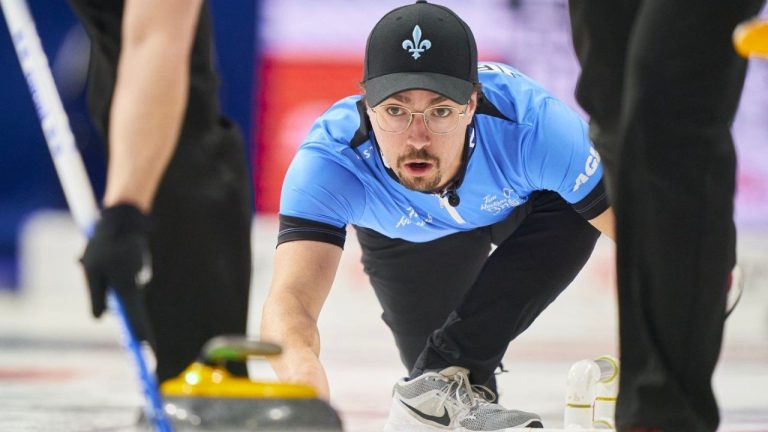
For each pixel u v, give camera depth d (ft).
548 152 36.52
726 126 26.32
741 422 50.19
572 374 36.40
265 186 123.24
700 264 25.99
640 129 25.77
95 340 102.99
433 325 43.09
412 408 37.55
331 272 36.68
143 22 24.68
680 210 25.85
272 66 122.93
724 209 26.12
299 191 36.91
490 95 37.11
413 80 33.88
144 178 24.06
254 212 123.24
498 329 37.65
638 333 26.37
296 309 35.06
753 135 119.85
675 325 26.17
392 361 88.38
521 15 120.57
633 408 26.30
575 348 103.60
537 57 120.67
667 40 25.44
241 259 30.55
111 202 23.90
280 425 25.23
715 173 25.93
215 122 30.48
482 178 37.19
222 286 30.22
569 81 120.57
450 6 120.57
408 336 43.86
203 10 29.91
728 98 25.93
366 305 122.62
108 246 23.39
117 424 44.86
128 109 24.17
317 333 35.09
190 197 29.84
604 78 28.30
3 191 129.59
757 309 120.78
